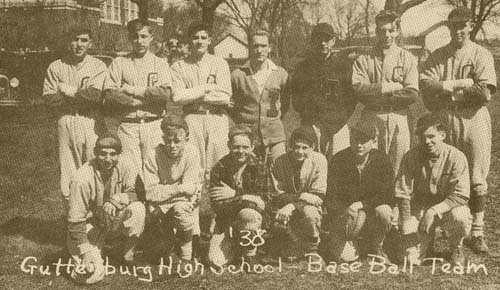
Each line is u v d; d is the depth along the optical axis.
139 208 3.70
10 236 4.63
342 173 3.83
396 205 4.02
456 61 4.09
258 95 4.31
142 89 4.06
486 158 4.06
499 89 8.38
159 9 15.69
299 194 3.86
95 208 3.81
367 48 4.30
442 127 3.74
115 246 4.02
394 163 4.13
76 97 4.15
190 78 4.27
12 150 7.93
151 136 4.15
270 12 10.74
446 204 3.71
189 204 3.79
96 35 16.94
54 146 8.16
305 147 3.79
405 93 4.04
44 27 14.63
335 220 3.86
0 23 14.46
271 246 4.00
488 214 4.73
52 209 5.44
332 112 4.30
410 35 5.50
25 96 12.18
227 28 13.00
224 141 4.35
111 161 3.67
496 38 8.03
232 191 3.84
